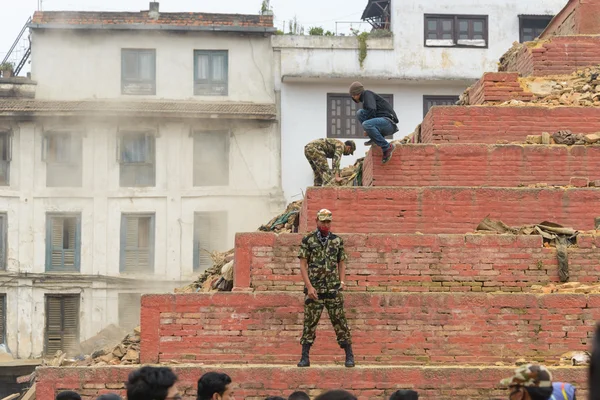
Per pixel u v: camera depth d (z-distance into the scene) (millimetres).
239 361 21422
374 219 24016
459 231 24016
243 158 54312
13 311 52844
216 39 55469
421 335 21344
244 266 22719
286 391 19891
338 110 55312
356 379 19875
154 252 53719
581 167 25438
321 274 19984
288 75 54656
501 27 56000
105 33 55375
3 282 52969
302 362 20203
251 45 55531
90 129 54156
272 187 54250
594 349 8867
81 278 53156
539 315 21328
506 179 25359
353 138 55000
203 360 21422
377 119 25203
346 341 20078
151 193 53938
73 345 52844
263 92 55281
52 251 53531
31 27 55281
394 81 55375
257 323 21531
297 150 54688
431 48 55625
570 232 23375
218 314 21562
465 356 21266
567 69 29984
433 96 56000
